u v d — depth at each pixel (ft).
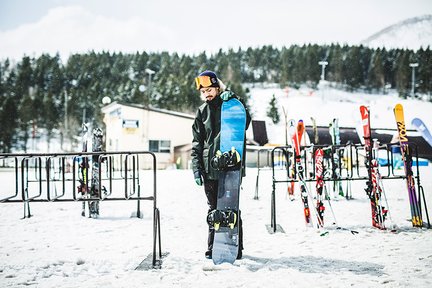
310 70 329.31
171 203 20.12
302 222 14.38
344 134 72.18
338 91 317.83
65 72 289.33
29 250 10.54
